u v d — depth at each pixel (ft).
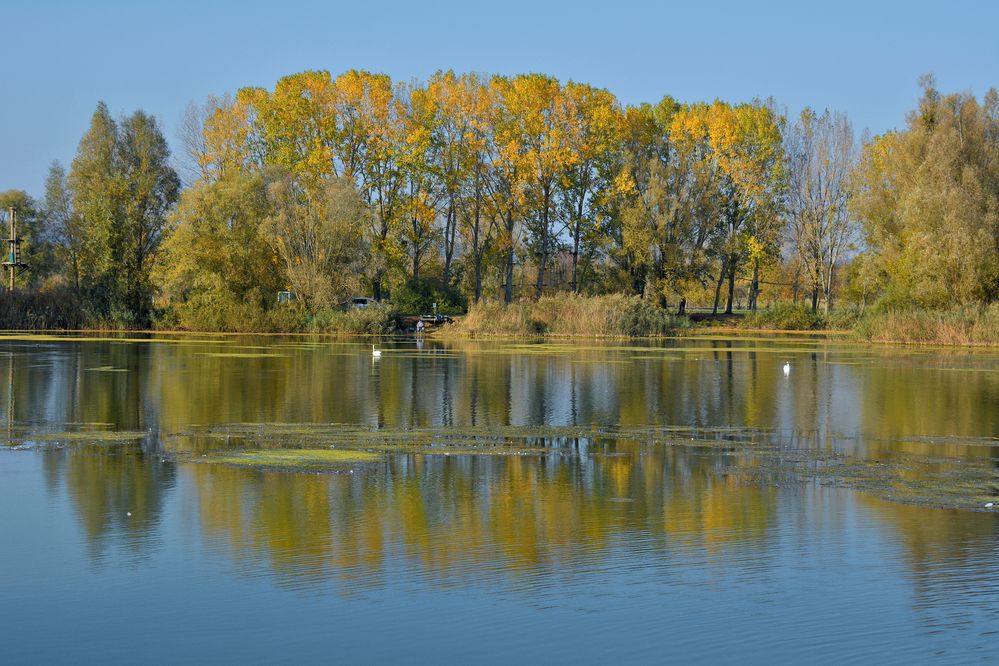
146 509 55.21
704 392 116.26
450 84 287.89
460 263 330.75
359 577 43.57
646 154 307.58
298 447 75.41
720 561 46.06
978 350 199.62
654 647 36.37
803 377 135.95
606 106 288.71
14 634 37.42
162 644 36.58
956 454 75.25
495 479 64.34
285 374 133.08
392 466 68.23
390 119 283.59
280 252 260.42
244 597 41.06
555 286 349.61
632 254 289.12
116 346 191.31
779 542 49.32
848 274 313.94
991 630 37.70
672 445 78.54
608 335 249.55
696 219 290.15
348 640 36.94
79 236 272.10
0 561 45.55
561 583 42.91
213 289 253.44
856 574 44.29
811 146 301.84
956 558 46.62
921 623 38.42
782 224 302.86
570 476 65.57
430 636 37.29
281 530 50.98
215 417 91.66
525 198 286.66
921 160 233.76
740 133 296.51
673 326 258.57
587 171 299.38
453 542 49.03
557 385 122.31
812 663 34.94
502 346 204.74
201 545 48.21
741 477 65.62
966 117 231.91
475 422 90.07
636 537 50.14
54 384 117.60
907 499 58.90
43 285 280.92
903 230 234.38
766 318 300.40
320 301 255.50
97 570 44.37
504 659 35.37
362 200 262.88
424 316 273.75
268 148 292.40
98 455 71.61
